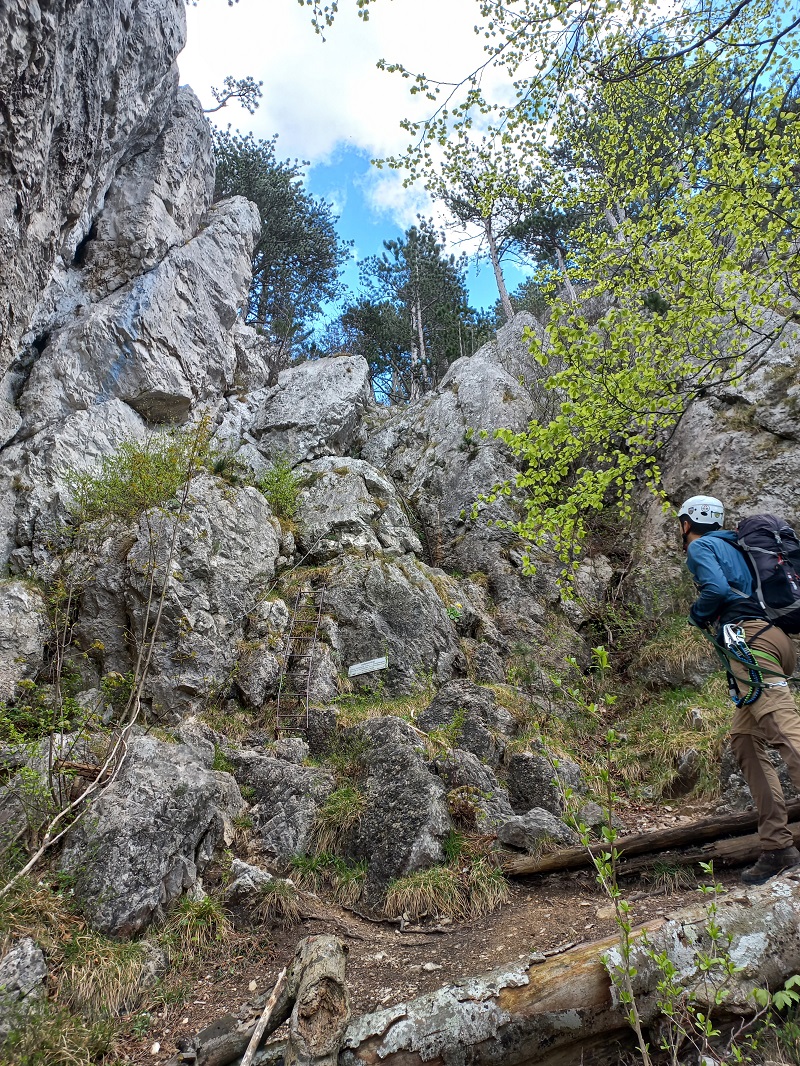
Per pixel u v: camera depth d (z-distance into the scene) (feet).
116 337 31.60
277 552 28.94
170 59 31.45
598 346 18.78
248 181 58.34
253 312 67.10
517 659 28.43
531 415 39.47
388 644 26.30
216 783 15.24
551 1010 8.18
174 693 22.24
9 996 9.70
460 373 44.34
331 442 39.63
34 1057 8.85
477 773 16.87
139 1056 9.80
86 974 10.81
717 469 30.07
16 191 15.31
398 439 43.11
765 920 8.59
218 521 26.96
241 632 25.43
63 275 32.60
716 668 25.36
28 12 13.03
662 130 22.77
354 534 32.58
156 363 32.42
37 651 22.38
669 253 20.48
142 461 26.40
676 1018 7.42
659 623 28.89
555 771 17.38
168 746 15.72
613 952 8.41
